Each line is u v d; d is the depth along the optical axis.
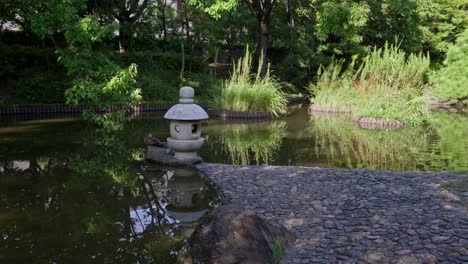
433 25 21.30
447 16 21.16
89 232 3.95
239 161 6.91
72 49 6.64
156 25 20.84
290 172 5.73
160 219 4.29
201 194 5.02
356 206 4.24
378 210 4.08
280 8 20.94
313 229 3.72
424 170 6.20
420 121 11.61
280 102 14.16
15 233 3.91
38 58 15.93
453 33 21.69
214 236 3.10
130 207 4.66
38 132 9.73
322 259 3.13
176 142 6.45
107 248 3.58
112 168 6.38
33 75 15.17
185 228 4.05
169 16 21.06
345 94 14.51
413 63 13.48
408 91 12.46
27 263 3.29
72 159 6.99
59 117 12.48
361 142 8.66
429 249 3.17
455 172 5.51
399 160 6.91
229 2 12.60
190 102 6.69
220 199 4.79
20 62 15.56
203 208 4.58
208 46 19.16
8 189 5.30
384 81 13.22
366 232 3.57
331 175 5.49
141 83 16.05
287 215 4.11
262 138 9.20
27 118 12.18
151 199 4.92
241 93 12.98
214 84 15.41
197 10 17.06
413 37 18.58
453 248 3.16
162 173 6.05
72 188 5.37
